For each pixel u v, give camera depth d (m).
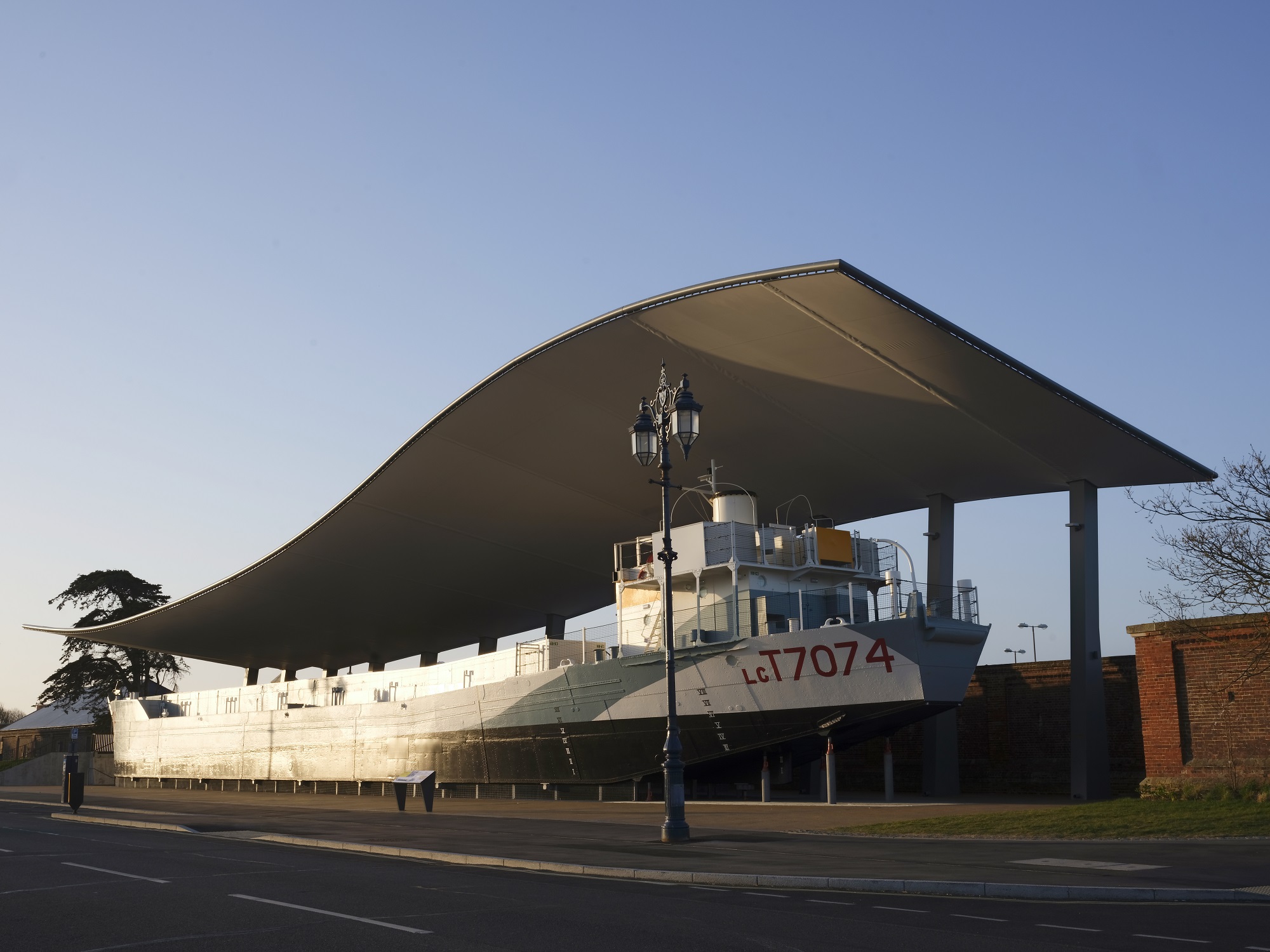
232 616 50.22
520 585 47.97
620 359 30.02
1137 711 31.16
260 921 10.59
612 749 30.58
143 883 13.79
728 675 27.78
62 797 42.59
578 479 37.16
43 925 10.47
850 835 19.08
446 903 11.73
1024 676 33.53
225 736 49.34
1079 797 29.84
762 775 28.28
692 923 10.24
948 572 35.66
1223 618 24.56
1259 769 23.11
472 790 35.56
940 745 32.72
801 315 26.42
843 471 34.78
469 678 38.19
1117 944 8.91
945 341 25.86
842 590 29.69
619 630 31.67
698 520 40.53
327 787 42.78
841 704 26.03
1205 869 13.31
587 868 14.82
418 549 42.75
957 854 15.59
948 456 32.41
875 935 9.54
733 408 31.70
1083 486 32.53
